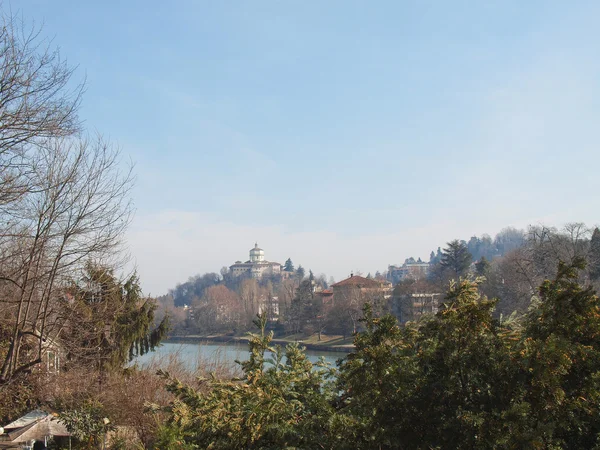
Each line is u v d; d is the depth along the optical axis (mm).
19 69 12977
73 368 20625
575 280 6570
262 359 8852
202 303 103750
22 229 15039
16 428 18031
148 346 25172
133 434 17641
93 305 20656
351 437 6492
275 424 6781
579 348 6066
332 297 85938
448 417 6094
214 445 7133
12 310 17594
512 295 36875
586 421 6043
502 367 6137
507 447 5434
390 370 6531
